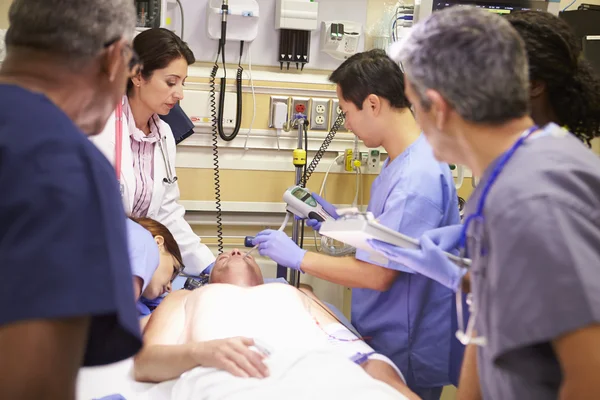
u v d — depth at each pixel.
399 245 1.51
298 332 1.83
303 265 2.05
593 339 0.87
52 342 0.75
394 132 1.95
